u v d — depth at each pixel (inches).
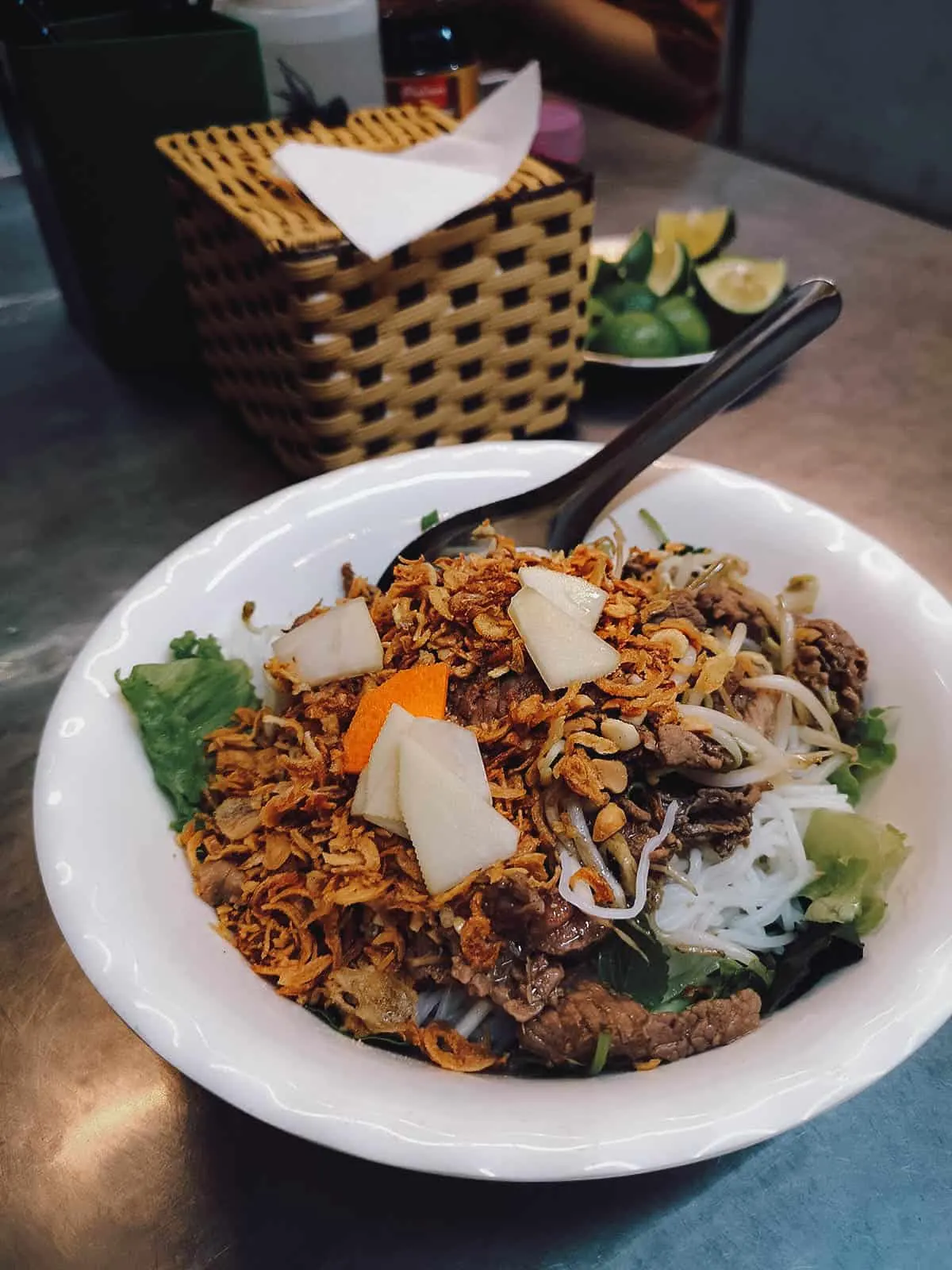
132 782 8.3
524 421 15.0
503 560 9.5
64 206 16.6
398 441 13.9
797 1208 7.2
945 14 27.2
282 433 14.8
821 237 21.7
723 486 10.9
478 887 7.5
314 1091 6.0
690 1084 6.2
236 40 16.1
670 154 26.0
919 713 8.8
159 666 8.9
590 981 7.8
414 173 12.6
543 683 8.3
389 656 9.0
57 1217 7.3
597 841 8.0
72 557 14.3
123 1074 8.2
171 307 18.0
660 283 17.7
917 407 16.6
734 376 10.6
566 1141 5.8
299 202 12.8
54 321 20.6
